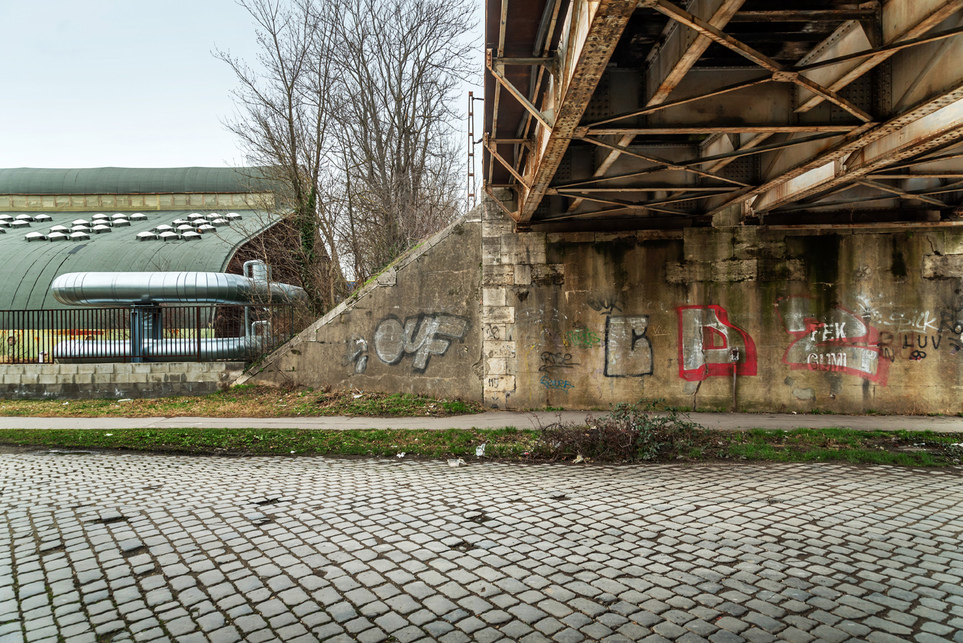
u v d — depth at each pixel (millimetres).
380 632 3744
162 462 9359
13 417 13703
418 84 23219
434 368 14016
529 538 5473
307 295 19094
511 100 8406
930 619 3855
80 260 26797
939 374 12836
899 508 6359
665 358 13234
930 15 4680
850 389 12953
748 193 10062
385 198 22094
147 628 3836
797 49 6551
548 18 6227
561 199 13047
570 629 3756
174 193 39406
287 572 4719
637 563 4848
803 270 13016
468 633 3719
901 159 8383
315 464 9125
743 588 4355
